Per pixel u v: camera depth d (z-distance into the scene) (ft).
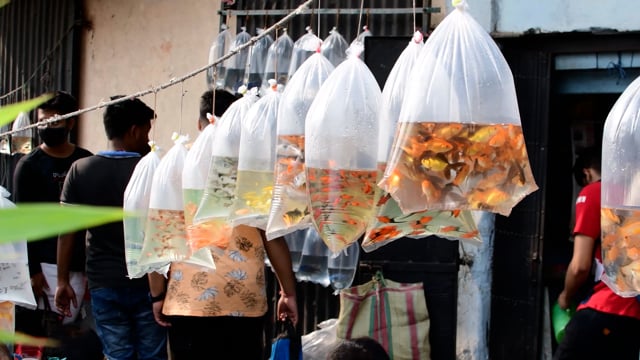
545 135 13.93
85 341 13.24
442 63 7.76
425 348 13.93
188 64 17.94
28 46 20.53
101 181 13.37
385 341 13.92
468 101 7.66
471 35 7.91
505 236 14.12
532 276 14.02
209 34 17.65
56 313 15.39
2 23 21.06
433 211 8.48
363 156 8.63
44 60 20.12
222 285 11.28
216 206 10.84
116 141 13.82
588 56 13.83
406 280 14.21
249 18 16.14
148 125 14.07
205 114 12.85
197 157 11.32
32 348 14.48
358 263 14.65
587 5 13.52
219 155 10.89
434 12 14.85
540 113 13.94
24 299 11.89
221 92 12.99
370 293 14.11
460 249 14.17
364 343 12.88
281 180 9.68
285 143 9.72
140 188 11.84
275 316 15.78
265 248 11.69
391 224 8.50
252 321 11.49
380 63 14.19
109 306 13.34
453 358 14.10
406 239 14.19
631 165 8.10
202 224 10.99
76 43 19.61
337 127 8.63
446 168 7.60
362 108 8.65
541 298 14.06
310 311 15.46
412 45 8.89
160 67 18.35
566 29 13.61
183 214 11.44
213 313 11.23
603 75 14.02
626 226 8.14
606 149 8.38
